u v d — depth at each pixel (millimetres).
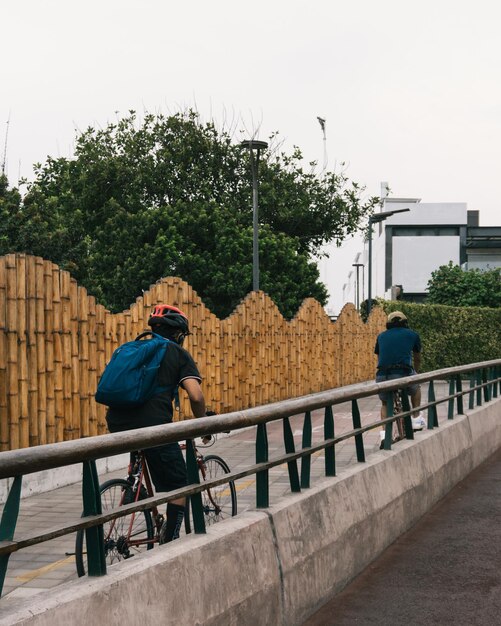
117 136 39625
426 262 58312
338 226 43125
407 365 10438
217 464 6559
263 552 4383
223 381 15156
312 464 10531
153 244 33844
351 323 24531
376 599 5246
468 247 57594
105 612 3051
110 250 33594
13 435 8484
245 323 16297
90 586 3068
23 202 21172
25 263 8703
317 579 5039
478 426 10852
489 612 4926
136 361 5016
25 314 8727
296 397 19438
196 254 32812
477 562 6023
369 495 6199
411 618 4859
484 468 10430
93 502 3197
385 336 10602
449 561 6074
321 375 21422
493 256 57844
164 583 3439
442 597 5238
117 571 3297
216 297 33719
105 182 37625
